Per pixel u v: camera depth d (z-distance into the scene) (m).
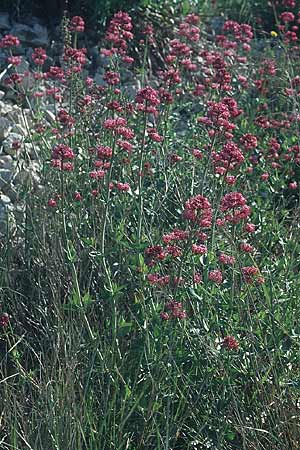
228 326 4.34
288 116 6.91
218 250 4.88
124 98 6.16
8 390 4.36
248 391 4.33
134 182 5.34
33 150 6.00
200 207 4.07
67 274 4.87
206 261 4.65
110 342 4.48
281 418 4.10
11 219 5.50
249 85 7.53
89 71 7.84
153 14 8.41
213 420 4.22
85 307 4.40
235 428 4.11
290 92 6.69
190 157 5.78
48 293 4.92
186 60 6.20
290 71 7.50
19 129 6.44
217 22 9.25
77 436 3.96
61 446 3.93
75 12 8.31
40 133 5.96
